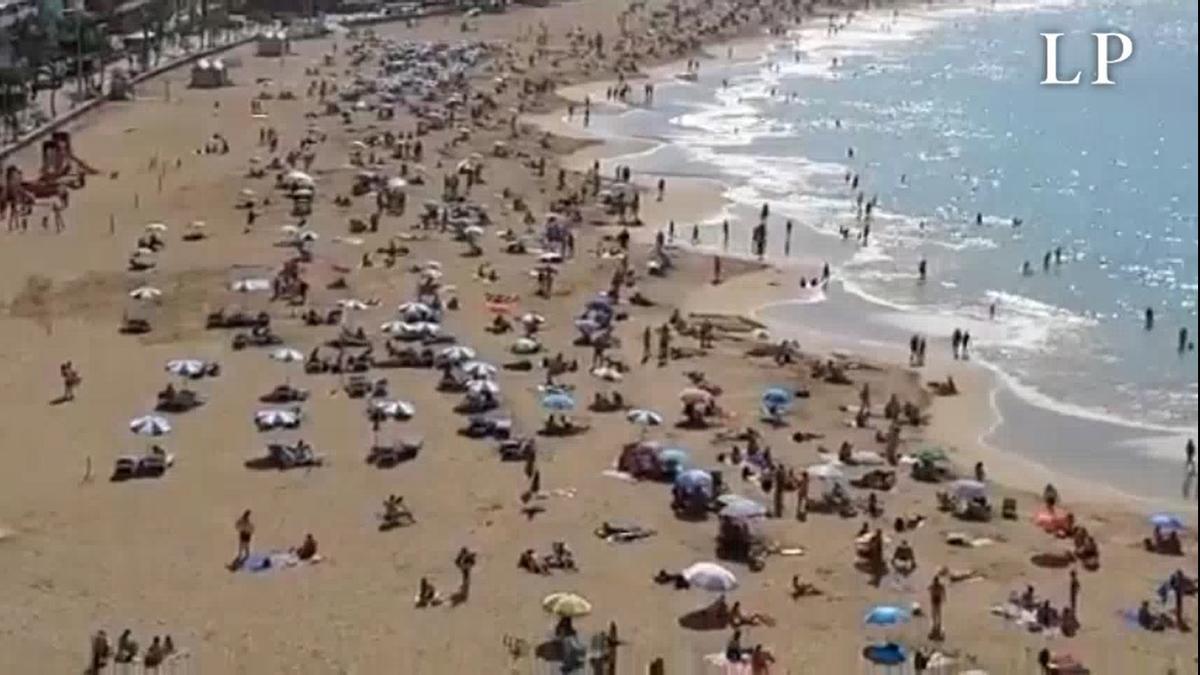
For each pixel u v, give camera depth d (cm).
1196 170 12781
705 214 10825
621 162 12662
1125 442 6731
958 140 14288
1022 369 7700
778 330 8181
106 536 5291
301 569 5069
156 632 4625
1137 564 5356
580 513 5538
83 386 6794
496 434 6266
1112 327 8406
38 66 14262
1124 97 16962
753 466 5959
